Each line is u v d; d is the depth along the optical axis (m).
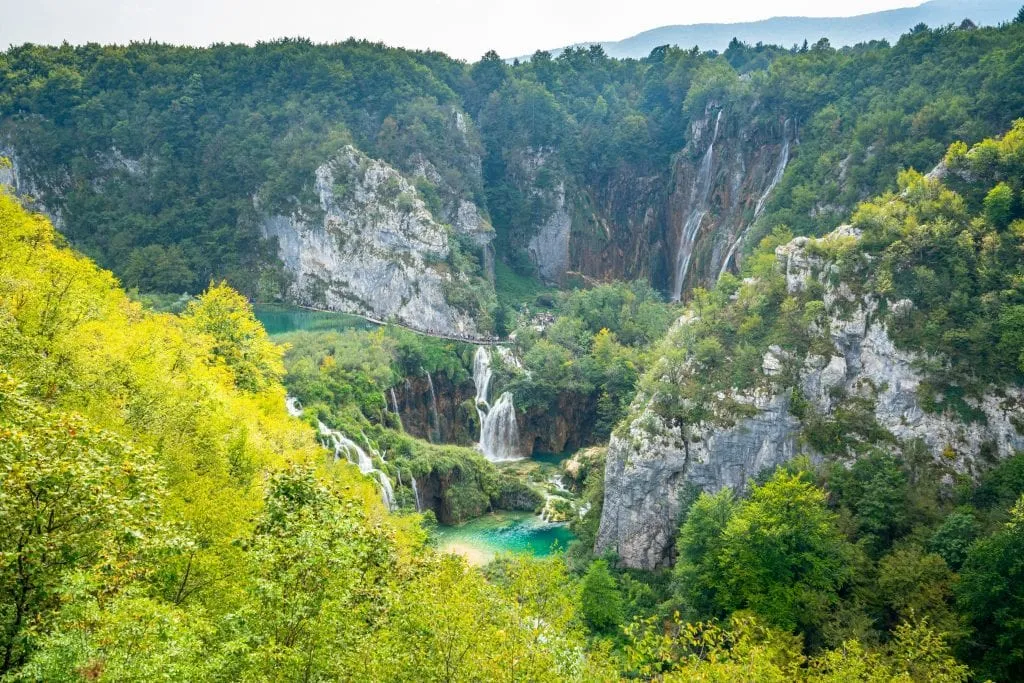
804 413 74.38
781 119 162.25
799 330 77.19
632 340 139.12
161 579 30.50
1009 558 50.59
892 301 73.44
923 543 59.81
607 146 198.25
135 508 26.30
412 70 193.00
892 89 137.62
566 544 88.62
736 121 171.62
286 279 173.62
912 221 76.69
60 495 23.14
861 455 69.62
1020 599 49.34
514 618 31.89
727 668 39.81
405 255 159.62
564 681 30.45
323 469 58.53
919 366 70.56
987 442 67.06
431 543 72.31
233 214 179.38
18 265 49.59
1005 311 69.12
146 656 22.77
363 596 30.62
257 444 52.09
